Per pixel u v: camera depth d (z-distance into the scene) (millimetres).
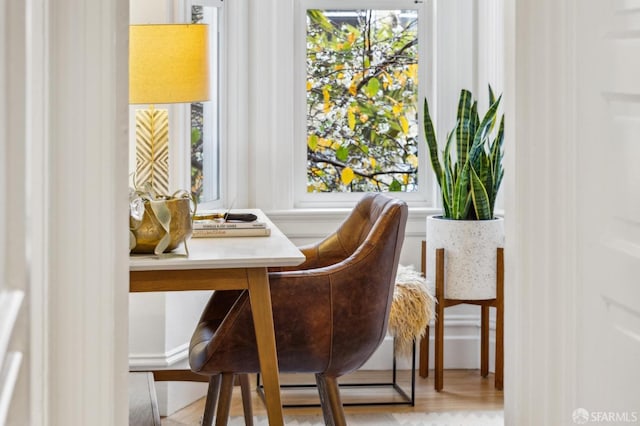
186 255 2639
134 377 3115
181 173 3936
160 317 3801
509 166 1829
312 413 3863
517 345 1812
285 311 2811
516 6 1762
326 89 4672
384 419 3771
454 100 4555
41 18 1450
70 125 1561
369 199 3434
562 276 1755
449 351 4621
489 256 4129
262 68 4473
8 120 1079
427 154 4688
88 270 1579
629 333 1514
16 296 1112
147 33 3141
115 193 1592
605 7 1572
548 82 1746
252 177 4508
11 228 1117
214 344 2777
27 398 1258
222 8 4402
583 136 1686
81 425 1587
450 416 3809
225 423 2930
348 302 2865
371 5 4652
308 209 4578
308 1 4617
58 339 1576
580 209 1711
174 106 3889
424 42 4672
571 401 1748
